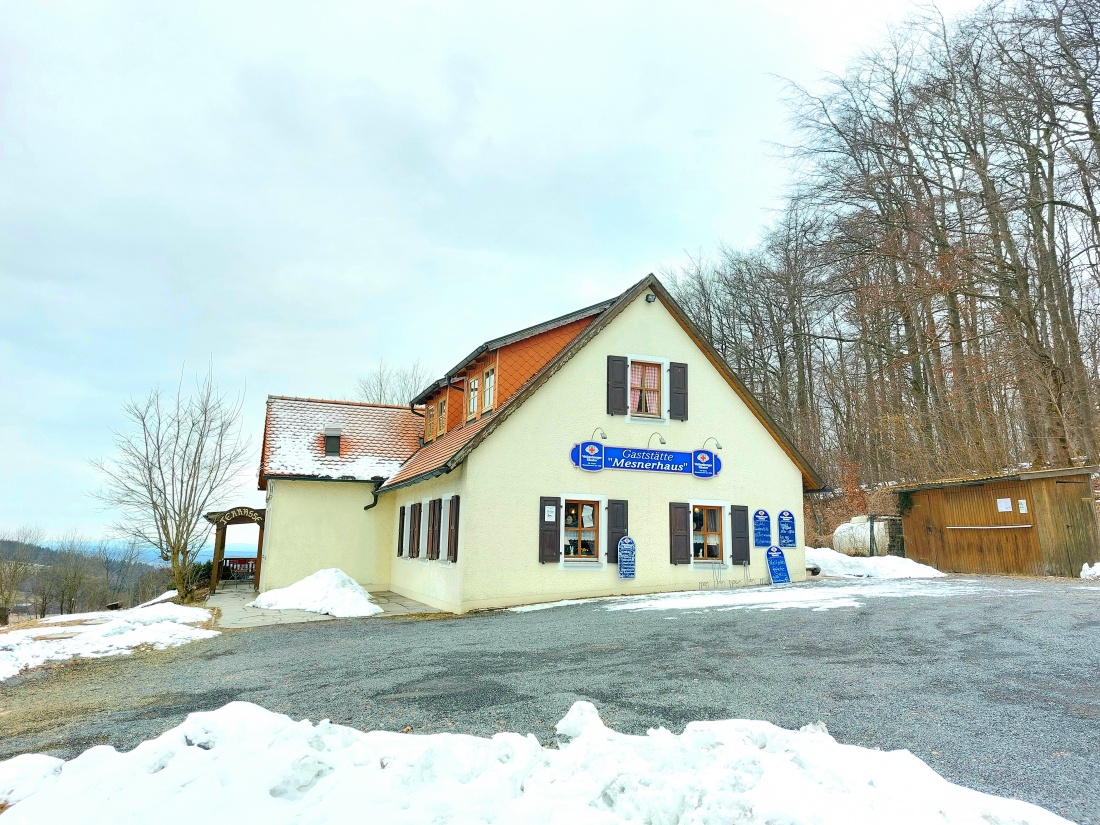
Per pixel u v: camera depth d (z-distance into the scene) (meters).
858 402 31.28
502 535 14.73
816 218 28.33
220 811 3.50
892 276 25.58
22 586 41.38
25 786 4.00
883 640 8.47
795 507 17.50
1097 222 21.48
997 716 5.35
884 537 20.78
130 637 11.35
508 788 3.81
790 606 11.69
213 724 4.49
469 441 14.55
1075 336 22.31
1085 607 10.32
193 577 24.03
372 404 24.22
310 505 20.48
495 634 10.38
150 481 20.61
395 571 20.27
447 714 5.84
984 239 22.41
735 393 17.48
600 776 3.90
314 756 4.02
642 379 16.86
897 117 25.80
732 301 40.53
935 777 3.96
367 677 7.60
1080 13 19.56
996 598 11.68
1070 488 15.45
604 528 15.59
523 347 17.03
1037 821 3.41
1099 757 4.46
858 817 3.41
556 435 15.57
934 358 25.36
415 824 3.38
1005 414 23.97
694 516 16.86
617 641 9.12
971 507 17.77
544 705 6.00
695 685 6.58
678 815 3.41
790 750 4.34
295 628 12.57
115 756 4.22
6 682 8.47
